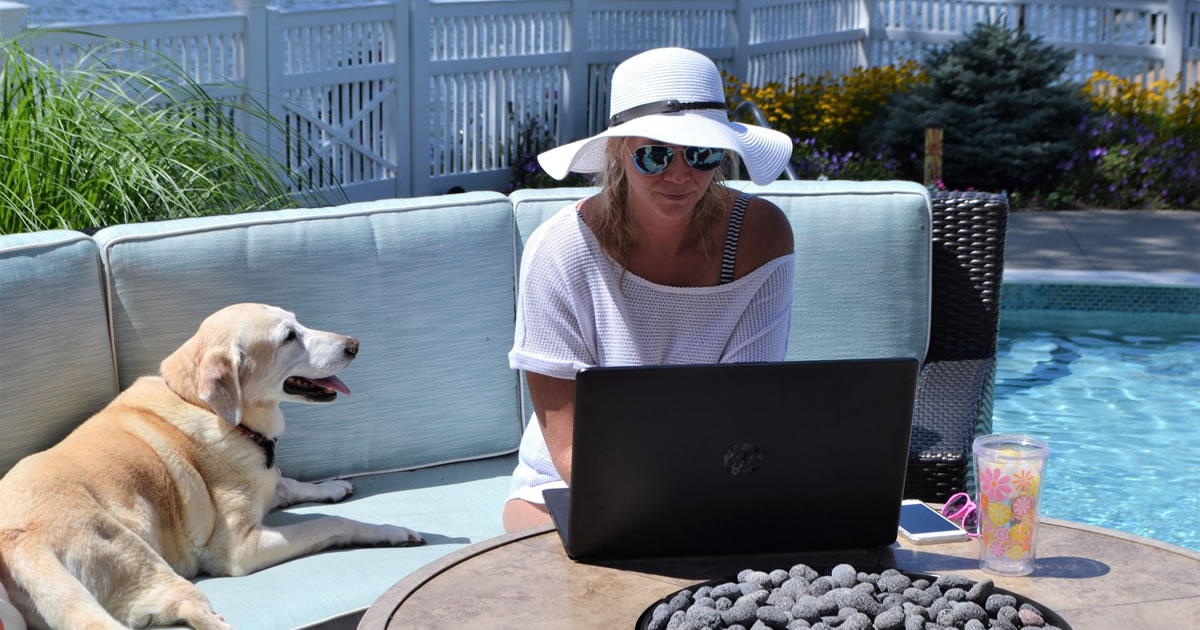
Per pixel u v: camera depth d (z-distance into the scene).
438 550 3.08
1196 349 6.49
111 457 2.91
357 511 3.32
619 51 10.80
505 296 3.70
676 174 2.53
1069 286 7.17
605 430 2.00
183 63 7.84
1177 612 1.91
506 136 10.10
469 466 3.68
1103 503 4.57
